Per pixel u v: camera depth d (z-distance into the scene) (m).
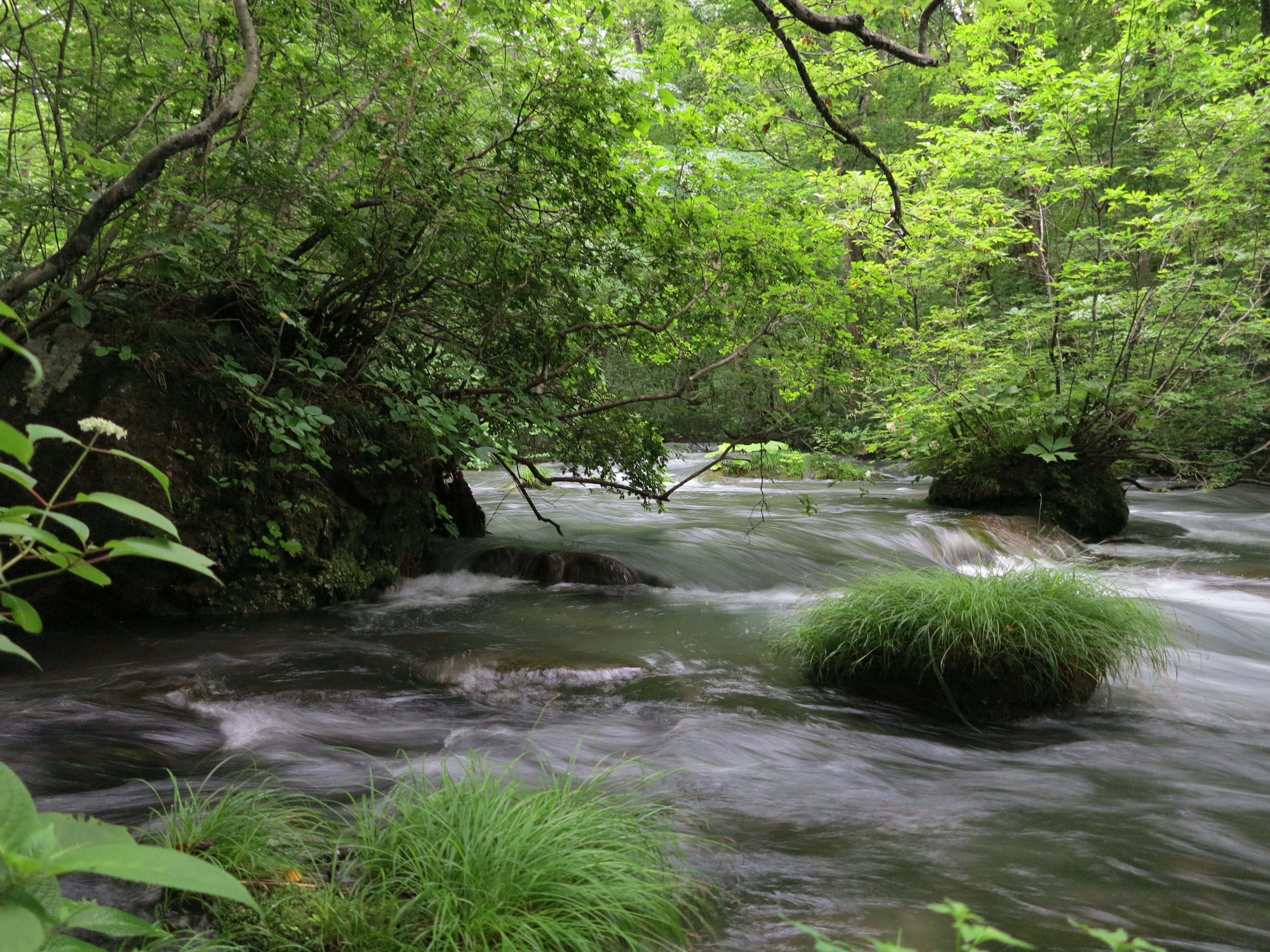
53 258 5.02
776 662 6.15
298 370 6.75
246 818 3.02
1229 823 3.71
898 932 2.66
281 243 7.40
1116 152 16.06
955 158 12.45
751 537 10.61
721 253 8.25
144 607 6.77
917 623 5.41
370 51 7.00
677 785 3.98
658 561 9.19
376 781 3.83
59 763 3.90
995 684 5.18
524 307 7.76
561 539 10.17
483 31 7.42
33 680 5.22
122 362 6.61
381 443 7.99
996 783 4.18
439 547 9.41
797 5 5.68
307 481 7.46
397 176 6.71
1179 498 16.45
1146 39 11.66
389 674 5.58
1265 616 7.98
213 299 6.93
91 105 6.76
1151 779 4.26
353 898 2.63
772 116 8.48
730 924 2.75
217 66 6.77
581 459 9.03
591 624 7.22
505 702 5.15
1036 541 11.38
